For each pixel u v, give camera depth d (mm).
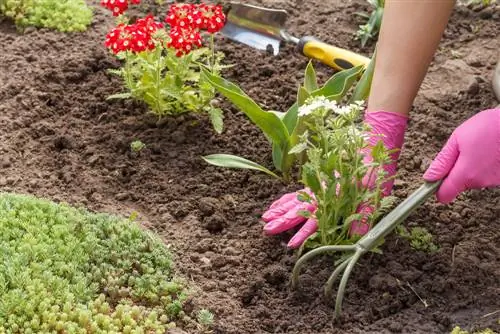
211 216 1782
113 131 1931
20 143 1888
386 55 1727
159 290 1634
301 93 1781
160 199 1818
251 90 2035
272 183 1848
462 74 2094
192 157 1888
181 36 1854
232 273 1703
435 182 1673
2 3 2152
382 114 1740
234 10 2148
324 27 2213
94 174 1851
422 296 1669
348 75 1816
